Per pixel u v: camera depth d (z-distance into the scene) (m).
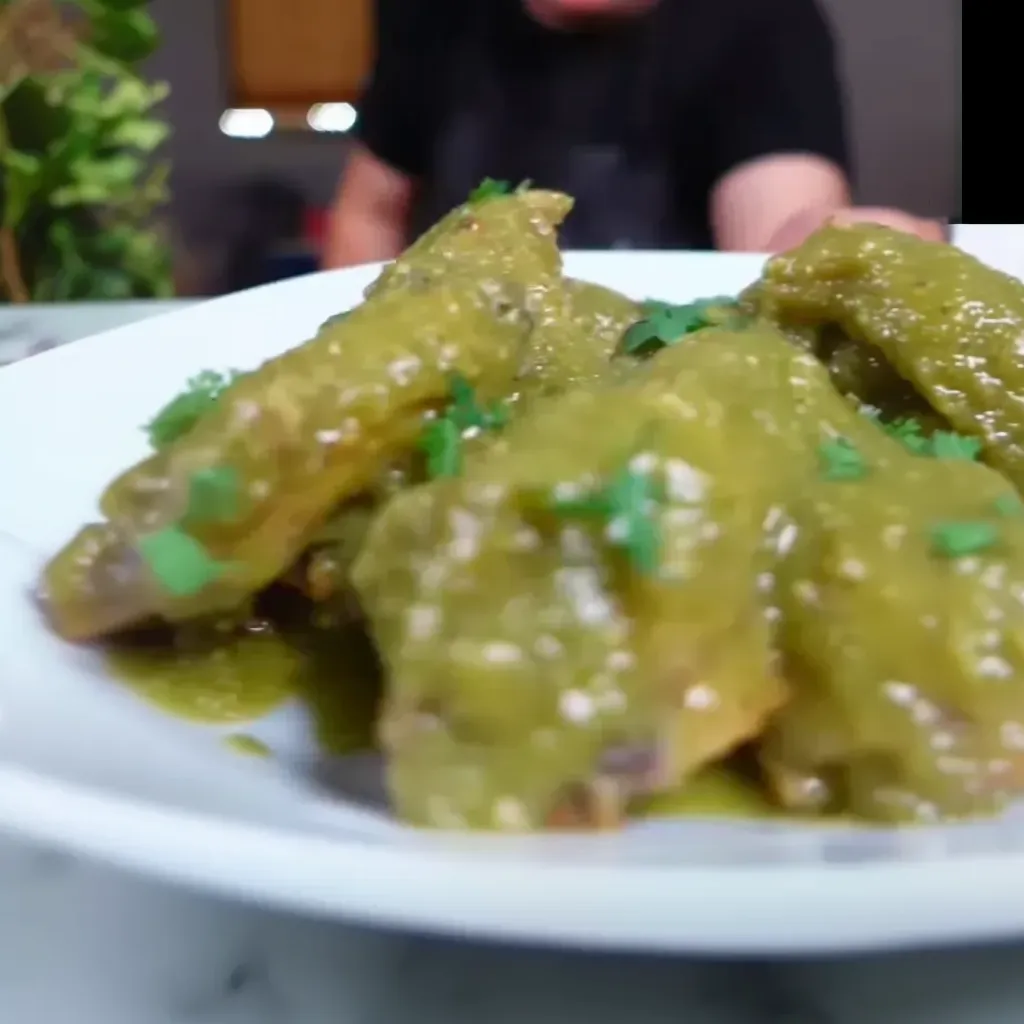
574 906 0.27
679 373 0.39
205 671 0.43
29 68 0.93
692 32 1.18
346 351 0.41
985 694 0.35
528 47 1.20
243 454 0.40
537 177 1.17
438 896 0.27
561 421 0.37
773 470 0.37
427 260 0.52
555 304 0.52
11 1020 0.33
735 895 0.27
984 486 0.38
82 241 0.97
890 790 0.35
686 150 1.19
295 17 2.02
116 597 0.41
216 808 0.33
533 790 0.34
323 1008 0.33
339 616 0.44
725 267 0.68
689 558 0.34
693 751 0.35
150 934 0.35
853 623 0.35
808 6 1.21
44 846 0.31
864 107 1.89
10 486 0.48
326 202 1.98
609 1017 0.33
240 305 0.61
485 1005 0.33
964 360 0.47
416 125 1.28
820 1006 0.33
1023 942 0.31
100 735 0.37
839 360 0.50
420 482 0.41
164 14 2.01
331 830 0.32
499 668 0.34
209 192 2.01
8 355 0.78
